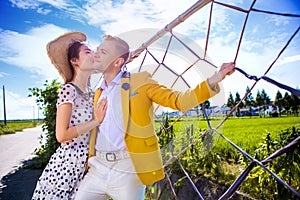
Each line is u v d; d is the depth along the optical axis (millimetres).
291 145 1104
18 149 10641
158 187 3414
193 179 3293
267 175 2453
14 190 4805
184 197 3252
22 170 6301
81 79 1872
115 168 1773
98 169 1821
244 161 3170
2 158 8242
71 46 1876
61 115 1786
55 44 1867
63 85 1865
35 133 20422
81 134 1803
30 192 4660
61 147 1950
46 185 1887
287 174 2293
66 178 1854
